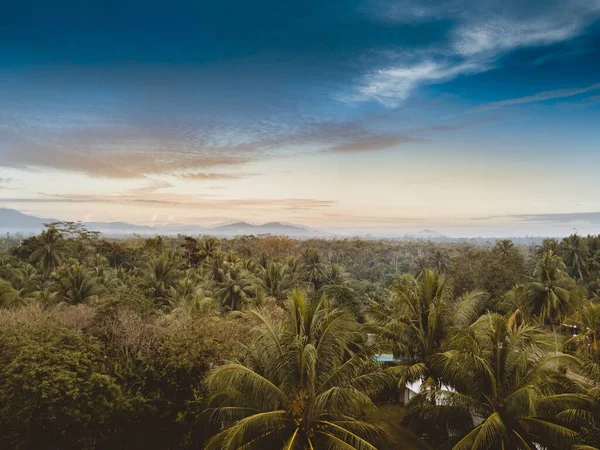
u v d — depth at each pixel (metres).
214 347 17.59
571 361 15.45
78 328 18.98
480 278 43.38
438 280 21.89
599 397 14.26
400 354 19.97
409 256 108.75
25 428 13.59
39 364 13.80
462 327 18.19
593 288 55.53
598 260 59.91
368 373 15.76
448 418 15.91
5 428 13.49
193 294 36.19
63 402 13.62
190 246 67.75
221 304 41.91
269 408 13.73
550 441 14.05
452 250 103.56
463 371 15.73
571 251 60.19
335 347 14.97
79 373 14.62
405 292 21.58
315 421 13.70
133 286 30.56
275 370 14.30
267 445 13.45
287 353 14.31
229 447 12.41
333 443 12.98
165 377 17.34
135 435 16.72
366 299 50.50
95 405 14.61
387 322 21.41
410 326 20.14
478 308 26.50
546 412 14.45
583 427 13.87
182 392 17.47
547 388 14.99
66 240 64.56
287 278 48.69
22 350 14.19
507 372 15.35
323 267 60.59
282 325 16.42
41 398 13.29
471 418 15.81
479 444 13.62
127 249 72.19
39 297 36.88
